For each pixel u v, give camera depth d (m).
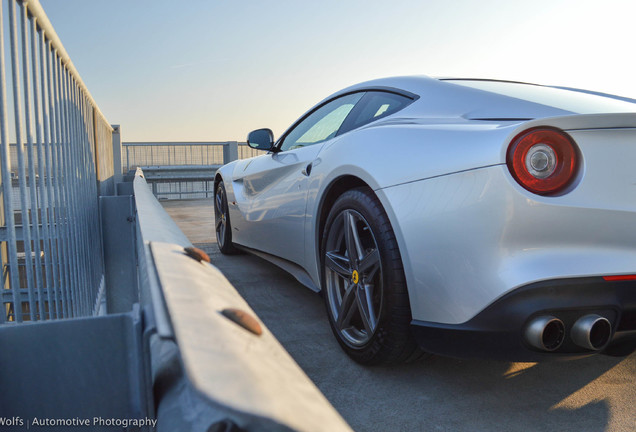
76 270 2.10
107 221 3.20
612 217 1.39
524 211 1.39
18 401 0.53
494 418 1.58
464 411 1.62
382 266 1.78
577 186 1.39
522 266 1.39
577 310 1.38
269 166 3.16
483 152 1.48
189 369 0.32
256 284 3.39
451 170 1.56
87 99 2.79
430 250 1.60
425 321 1.65
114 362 0.54
